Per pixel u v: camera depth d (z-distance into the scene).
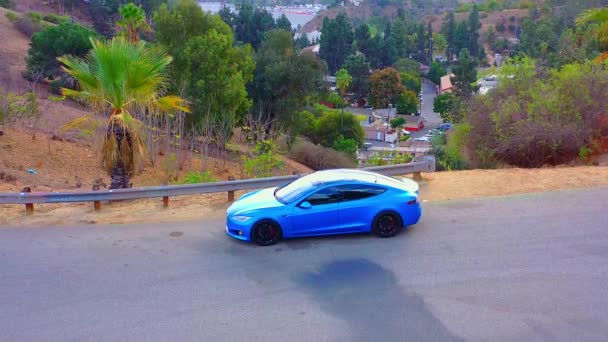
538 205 11.52
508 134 17.25
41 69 37.91
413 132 96.06
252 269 8.70
